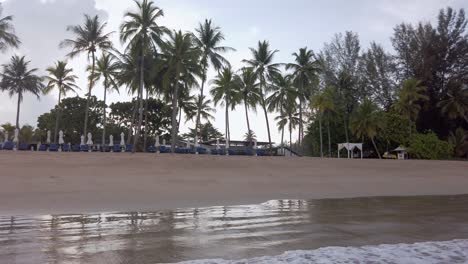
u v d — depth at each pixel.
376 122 57.44
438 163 39.09
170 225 11.67
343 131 63.97
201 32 48.03
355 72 67.19
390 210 15.25
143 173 25.67
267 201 17.80
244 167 30.80
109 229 11.00
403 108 60.78
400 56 67.50
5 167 23.88
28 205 14.97
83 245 9.16
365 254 8.57
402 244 9.54
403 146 59.47
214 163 31.39
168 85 44.81
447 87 63.62
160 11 40.25
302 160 35.97
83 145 43.53
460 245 9.45
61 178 21.84
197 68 44.53
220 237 10.19
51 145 43.03
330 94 58.09
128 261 7.96
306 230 11.20
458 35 64.38
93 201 16.30
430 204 17.28
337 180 27.25
